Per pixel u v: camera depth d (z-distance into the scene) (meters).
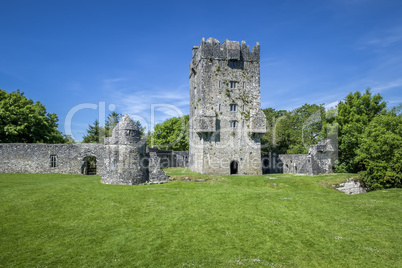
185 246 14.67
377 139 35.69
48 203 21.78
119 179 30.91
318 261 13.20
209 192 27.97
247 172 47.22
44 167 40.62
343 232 16.88
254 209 21.94
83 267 12.26
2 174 37.75
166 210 21.09
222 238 15.83
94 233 16.12
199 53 48.91
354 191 36.28
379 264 12.92
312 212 21.17
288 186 35.12
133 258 13.21
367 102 47.62
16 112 47.47
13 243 14.42
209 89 47.19
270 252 14.12
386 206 22.70
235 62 48.59
